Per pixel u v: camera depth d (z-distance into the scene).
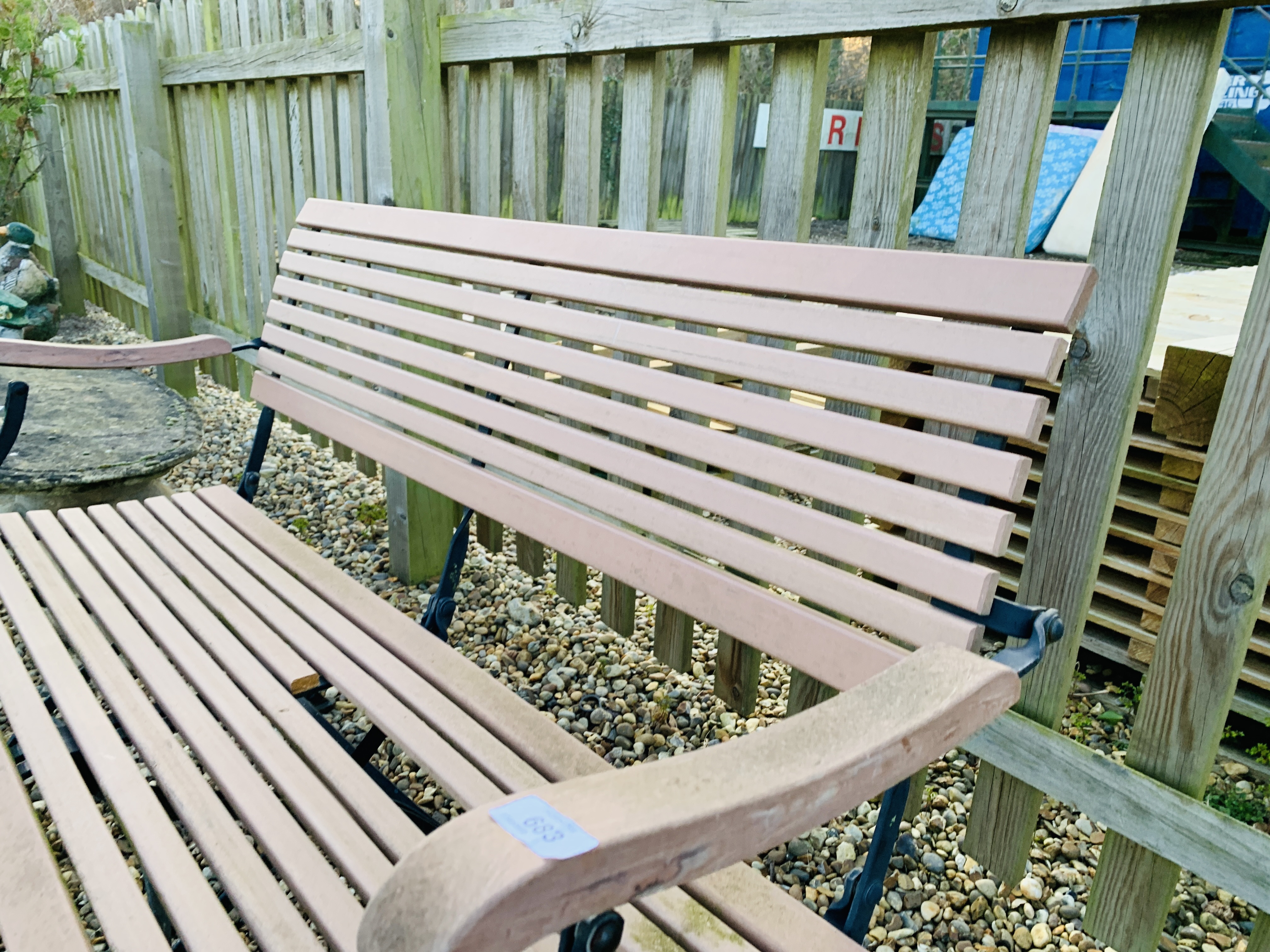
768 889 1.04
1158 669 1.56
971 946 1.73
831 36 1.71
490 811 0.60
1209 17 1.31
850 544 1.22
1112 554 2.54
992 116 1.55
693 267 1.48
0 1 6.06
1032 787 1.76
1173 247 1.42
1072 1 1.37
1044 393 2.64
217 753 1.24
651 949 0.96
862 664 1.18
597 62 2.29
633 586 1.49
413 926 0.54
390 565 3.16
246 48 3.85
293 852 1.07
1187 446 2.27
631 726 2.36
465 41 2.56
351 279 2.15
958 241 1.63
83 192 6.84
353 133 3.40
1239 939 1.78
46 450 2.88
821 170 10.42
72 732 1.28
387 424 2.83
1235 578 1.43
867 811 2.07
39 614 1.59
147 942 0.94
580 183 2.39
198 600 1.67
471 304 1.84
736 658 2.38
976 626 1.09
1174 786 1.56
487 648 2.71
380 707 1.36
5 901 0.98
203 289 5.11
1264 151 8.48
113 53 5.54
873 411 2.05
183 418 3.32
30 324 6.12
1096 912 1.72
